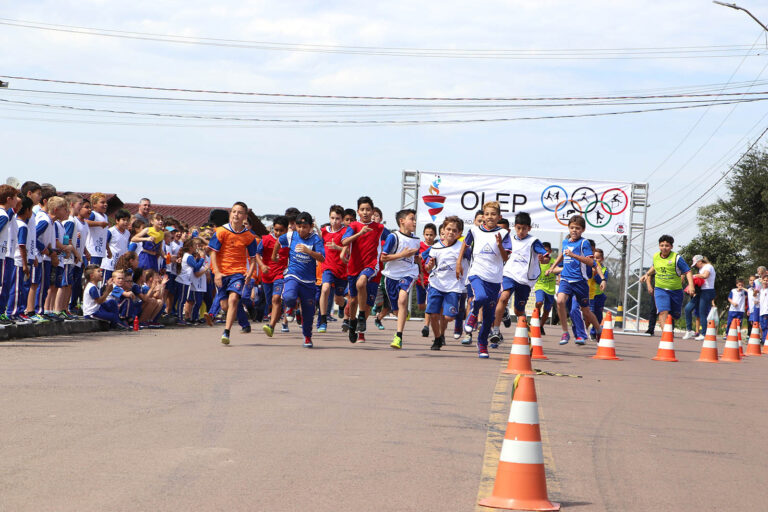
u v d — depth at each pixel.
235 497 4.56
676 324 44.41
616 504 4.80
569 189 26.83
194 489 4.69
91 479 4.82
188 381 8.66
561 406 8.19
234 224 13.18
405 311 13.10
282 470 5.17
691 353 17.38
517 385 4.72
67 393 7.60
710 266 23.28
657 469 5.73
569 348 16.05
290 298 12.86
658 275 18.84
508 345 15.98
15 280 12.68
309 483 4.90
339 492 4.74
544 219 26.81
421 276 16.61
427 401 7.94
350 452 5.71
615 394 9.31
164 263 17.31
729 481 5.50
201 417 6.71
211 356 11.23
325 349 12.97
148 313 16.42
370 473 5.18
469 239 13.07
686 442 6.74
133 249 16.48
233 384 8.56
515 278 13.09
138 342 13.01
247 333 16.17
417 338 16.67
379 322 19.58
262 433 6.20
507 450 4.66
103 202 15.80
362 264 13.89
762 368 14.30
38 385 7.98
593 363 13.08
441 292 13.12
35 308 13.32
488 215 12.59
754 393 10.28
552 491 5.02
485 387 9.11
